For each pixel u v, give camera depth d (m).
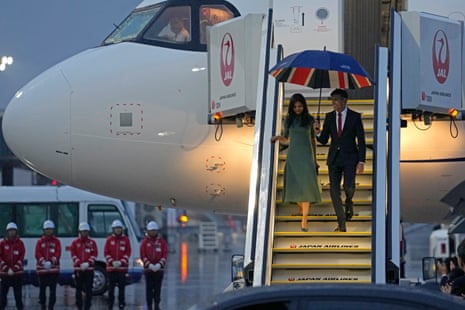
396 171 31.56
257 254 30.67
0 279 60.75
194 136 38.16
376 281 29.19
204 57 38.25
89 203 73.12
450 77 35.12
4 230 73.56
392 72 33.19
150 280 57.41
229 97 35.59
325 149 35.59
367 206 33.88
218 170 38.34
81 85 38.84
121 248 58.78
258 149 32.84
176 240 188.50
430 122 35.50
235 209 40.25
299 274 31.50
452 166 37.66
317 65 30.89
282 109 35.03
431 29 34.69
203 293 69.81
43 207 73.75
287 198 32.28
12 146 40.19
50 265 58.69
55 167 39.50
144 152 38.56
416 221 42.00
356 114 32.59
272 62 34.12
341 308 19.47
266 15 35.31
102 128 38.56
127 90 38.44
